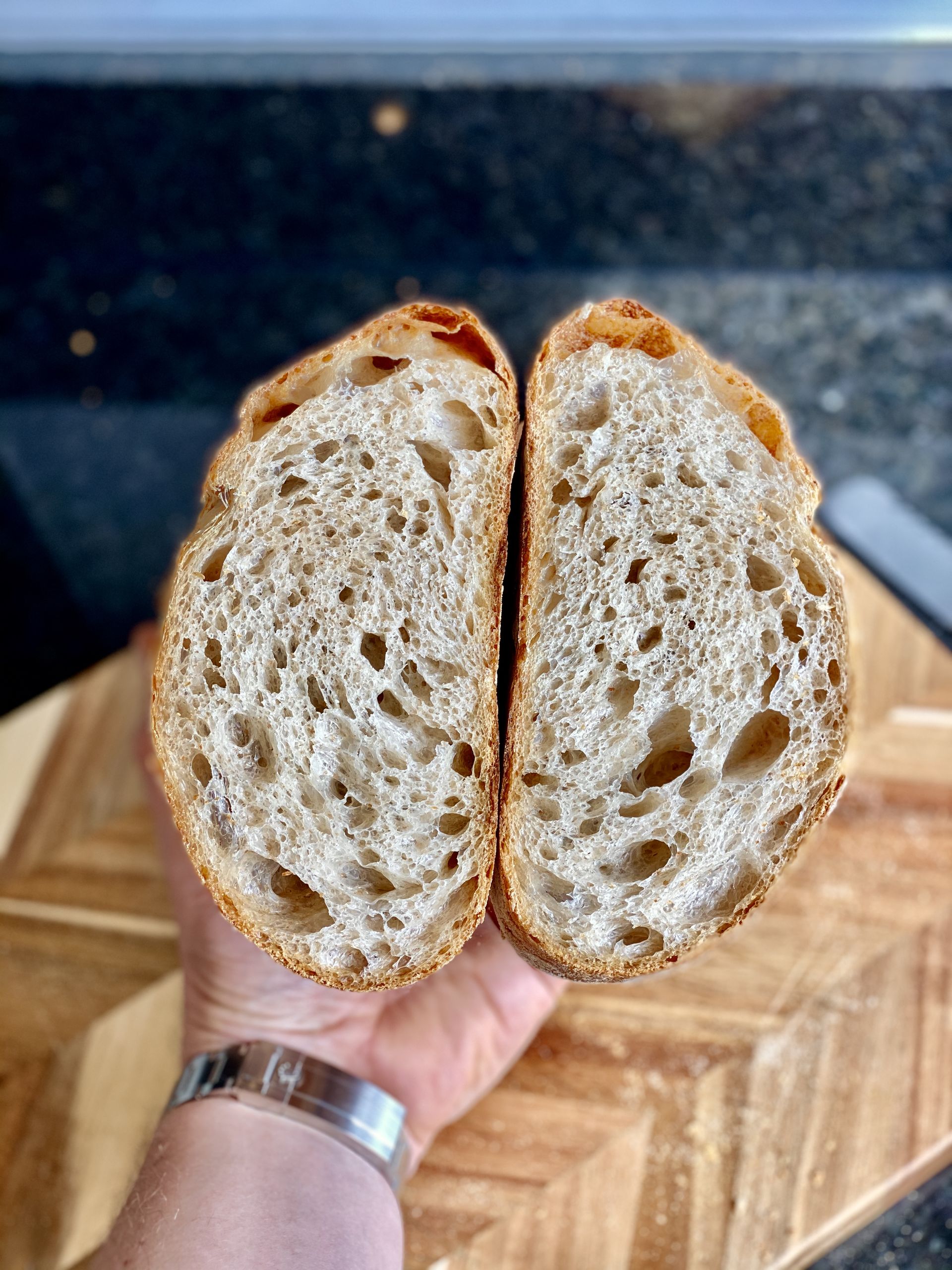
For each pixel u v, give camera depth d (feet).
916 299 2.02
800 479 0.93
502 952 1.27
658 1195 1.25
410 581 0.91
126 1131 1.32
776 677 0.94
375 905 0.92
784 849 0.95
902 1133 1.28
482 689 0.91
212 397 2.04
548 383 0.93
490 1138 1.29
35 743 1.62
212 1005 1.21
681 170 2.07
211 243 2.09
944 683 1.59
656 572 0.91
